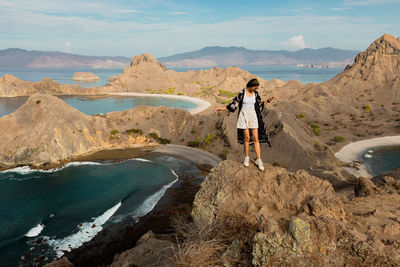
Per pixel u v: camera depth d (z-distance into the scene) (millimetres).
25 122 88562
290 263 5848
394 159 92688
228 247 6977
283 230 6500
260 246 6148
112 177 72938
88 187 66188
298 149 83375
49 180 70938
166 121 119812
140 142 104062
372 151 100875
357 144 109250
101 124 103688
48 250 39938
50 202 57844
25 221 49250
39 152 81625
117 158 88688
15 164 80688
